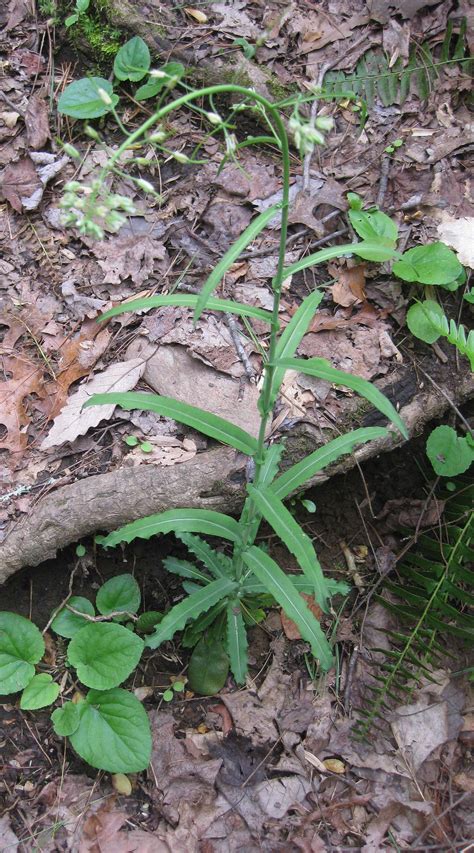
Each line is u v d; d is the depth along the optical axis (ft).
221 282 2.30
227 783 2.04
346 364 2.21
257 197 2.40
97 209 1.55
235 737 2.09
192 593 2.06
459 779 2.06
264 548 2.15
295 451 2.14
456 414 2.28
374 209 2.32
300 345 2.22
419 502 2.26
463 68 2.51
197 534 2.21
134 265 2.32
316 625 1.80
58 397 2.19
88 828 1.99
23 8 2.54
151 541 2.19
